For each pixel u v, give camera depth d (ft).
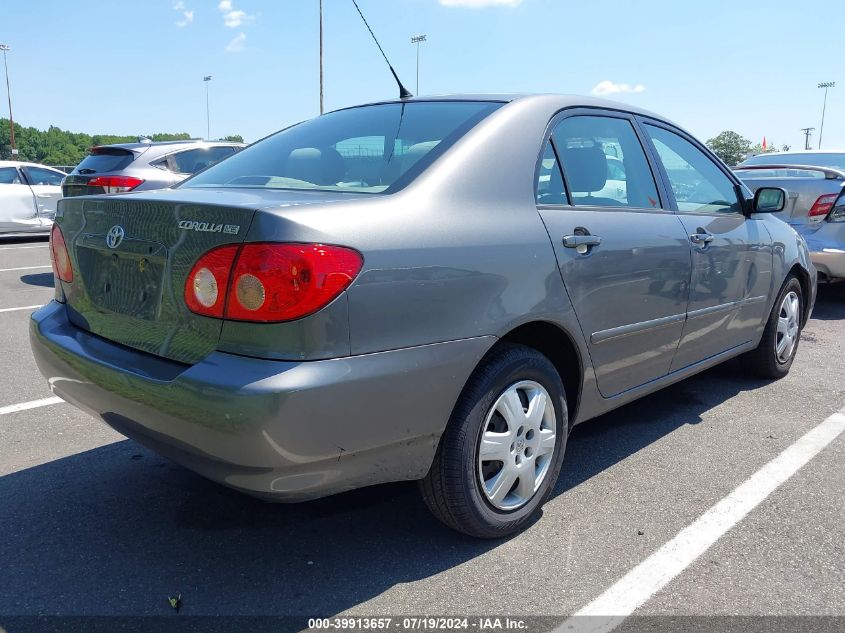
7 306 24.06
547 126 9.86
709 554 8.90
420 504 10.19
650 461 11.72
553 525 9.61
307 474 7.12
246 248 6.91
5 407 13.98
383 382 7.25
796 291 16.14
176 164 29.68
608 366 10.27
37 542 9.08
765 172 25.12
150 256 7.86
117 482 10.78
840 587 8.23
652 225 10.92
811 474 11.23
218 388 6.76
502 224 8.58
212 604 7.86
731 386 15.79
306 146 10.28
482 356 8.18
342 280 6.94
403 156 8.93
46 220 42.16
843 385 15.87
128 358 8.04
